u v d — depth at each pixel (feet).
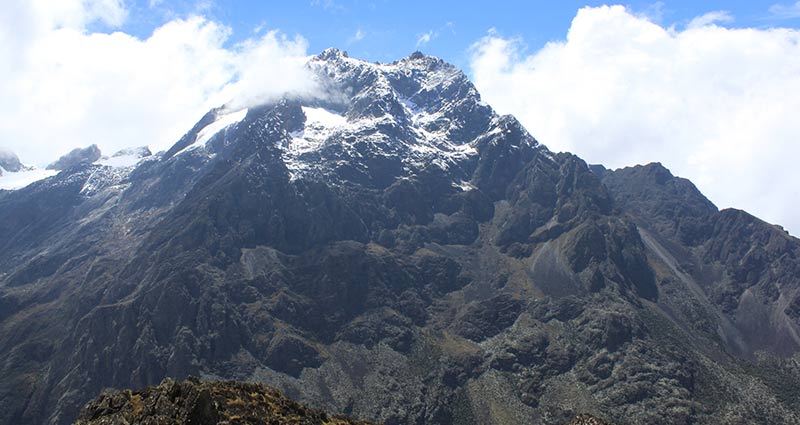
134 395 421.59
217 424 406.82
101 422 391.65
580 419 444.96
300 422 452.76
